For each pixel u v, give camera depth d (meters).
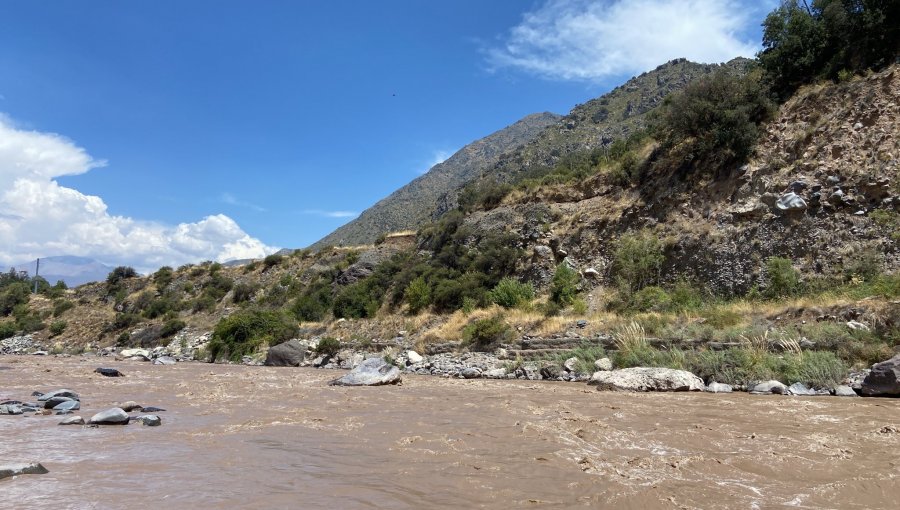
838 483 5.95
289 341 35.28
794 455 7.28
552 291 31.58
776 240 25.59
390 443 8.24
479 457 7.25
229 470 6.54
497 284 37.03
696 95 32.88
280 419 10.67
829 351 16.92
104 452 7.55
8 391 15.34
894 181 23.42
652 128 39.81
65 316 67.56
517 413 11.34
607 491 5.61
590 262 33.53
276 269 63.53
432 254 46.97
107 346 56.72
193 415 11.31
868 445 7.94
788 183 26.58
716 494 5.56
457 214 47.69
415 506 5.13
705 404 12.60
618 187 37.09
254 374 23.95
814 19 31.98
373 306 42.84
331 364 32.22
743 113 30.12
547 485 5.88
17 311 70.12
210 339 44.69
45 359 35.12
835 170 25.47
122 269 75.12
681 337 20.55
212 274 66.88
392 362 29.05
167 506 5.07
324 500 5.30
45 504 5.09
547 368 21.31
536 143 109.75
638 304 27.36
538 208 40.78
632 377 16.42
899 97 25.64
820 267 23.42
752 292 24.56
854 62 29.42
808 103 29.08
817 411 11.34
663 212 31.89
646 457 7.23
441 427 9.66
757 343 18.44
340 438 8.66
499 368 23.72
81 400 13.56
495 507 5.12
